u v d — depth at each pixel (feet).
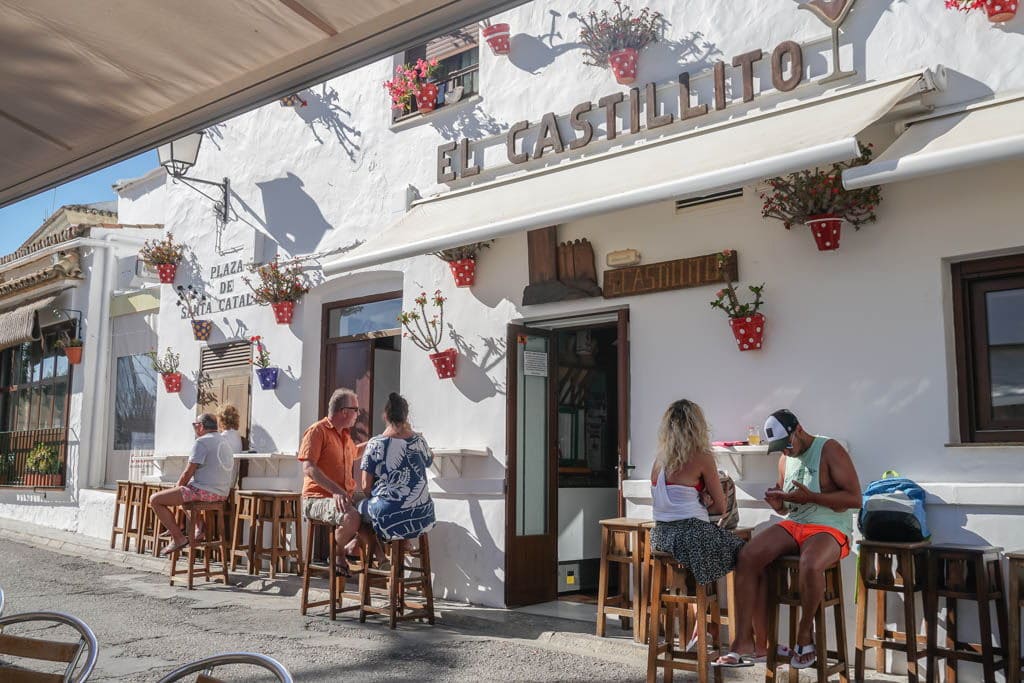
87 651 9.45
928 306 20.62
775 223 23.12
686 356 24.48
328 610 27.89
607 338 32.68
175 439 41.11
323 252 35.06
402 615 25.81
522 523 28.37
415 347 31.45
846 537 18.75
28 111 11.10
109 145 11.75
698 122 24.62
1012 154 16.39
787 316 22.74
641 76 26.13
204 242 40.78
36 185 12.99
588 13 27.58
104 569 36.68
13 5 9.01
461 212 27.37
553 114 27.68
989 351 20.33
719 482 18.88
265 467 36.22
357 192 34.22
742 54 23.79
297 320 35.94
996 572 18.43
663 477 18.89
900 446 20.72
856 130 18.52
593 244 26.78
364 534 26.20
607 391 32.53
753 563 18.29
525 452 28.73
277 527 32.42
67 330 50.80
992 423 20.16
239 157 39.42
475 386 29.45
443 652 22.48
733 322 23.07
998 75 20.03
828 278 22.15
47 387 52.70
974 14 20.45
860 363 21.49
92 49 9.74
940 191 20.67
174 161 37.83
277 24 8.99
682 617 20.61
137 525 41.34
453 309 30.37
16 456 53.78
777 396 22.74
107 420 49.21
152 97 10.65
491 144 29.71
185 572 33.32
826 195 21.42
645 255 25.55
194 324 39.81
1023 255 19.88
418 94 31.65
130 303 48.08
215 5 8.78
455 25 8.78
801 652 17.69
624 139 26.14
